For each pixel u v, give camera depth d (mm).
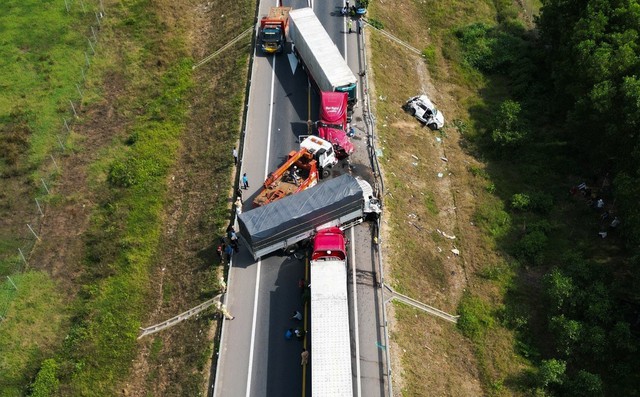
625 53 47094
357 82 53219
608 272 42625
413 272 41469
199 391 34500
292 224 38750
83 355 38594
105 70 61531
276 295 38781
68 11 68188
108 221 47156
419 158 51188
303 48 52219
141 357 38438
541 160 52812
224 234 42500
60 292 43344
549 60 61031
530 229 46781
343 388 31203
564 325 38375
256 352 36000
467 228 47000
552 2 59062
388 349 35531
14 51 63375
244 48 58875
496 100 60062
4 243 46594
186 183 49031
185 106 56906
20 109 57094
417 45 64938
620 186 42312
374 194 44156
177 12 68188
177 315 39688
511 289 42844
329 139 46531
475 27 67375
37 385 37281
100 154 53156
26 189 50531
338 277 35188
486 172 52156
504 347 39312
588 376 36312
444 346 38406
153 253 44438
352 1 64500
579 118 49688
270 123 50500
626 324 38594
